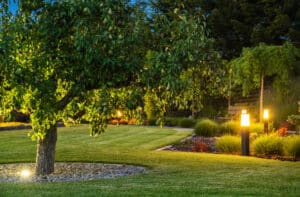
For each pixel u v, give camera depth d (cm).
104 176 821
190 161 1011
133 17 714
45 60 710
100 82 712
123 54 697
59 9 682
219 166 918
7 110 796
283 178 728
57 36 690
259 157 1188
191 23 713
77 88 709
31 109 772
